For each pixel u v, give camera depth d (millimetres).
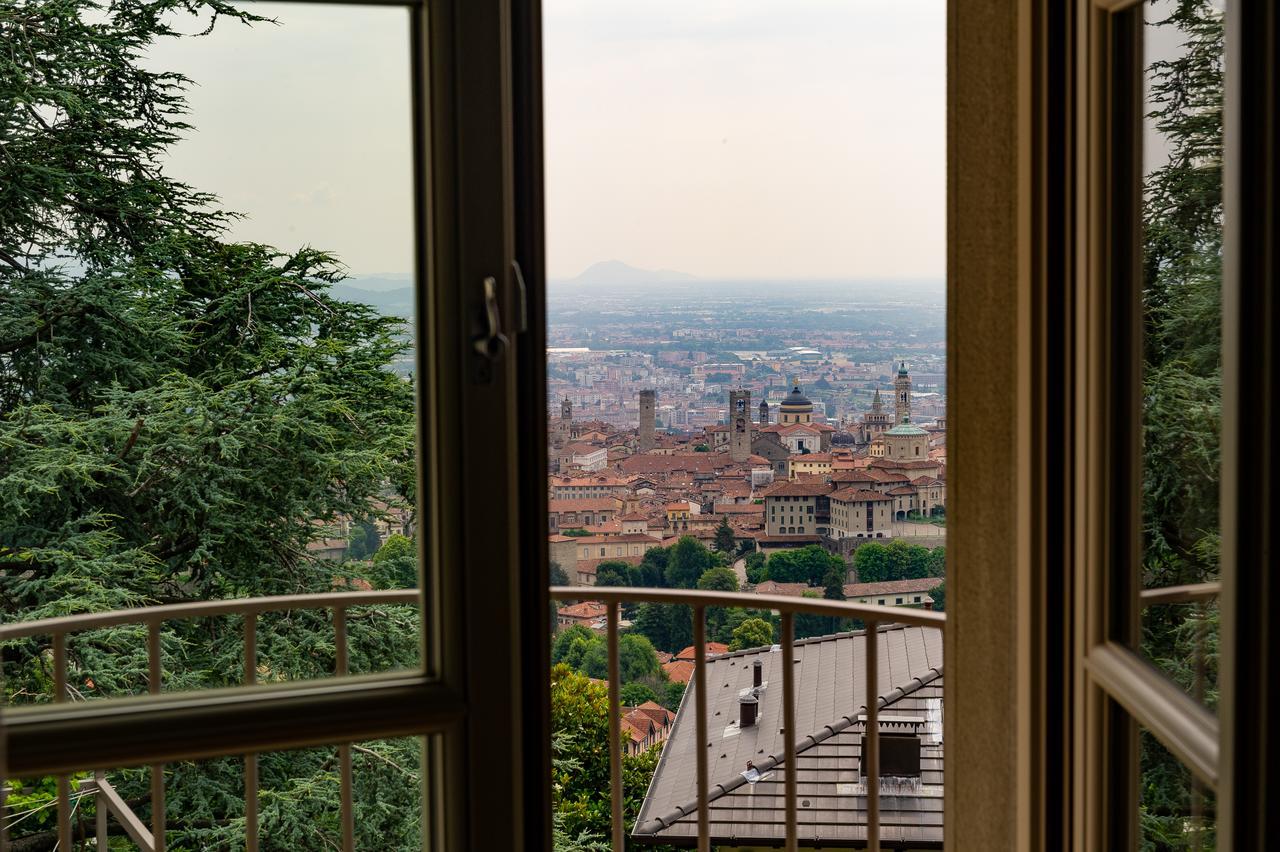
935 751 5902
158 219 5195
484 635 1315
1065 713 1479
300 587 5570
